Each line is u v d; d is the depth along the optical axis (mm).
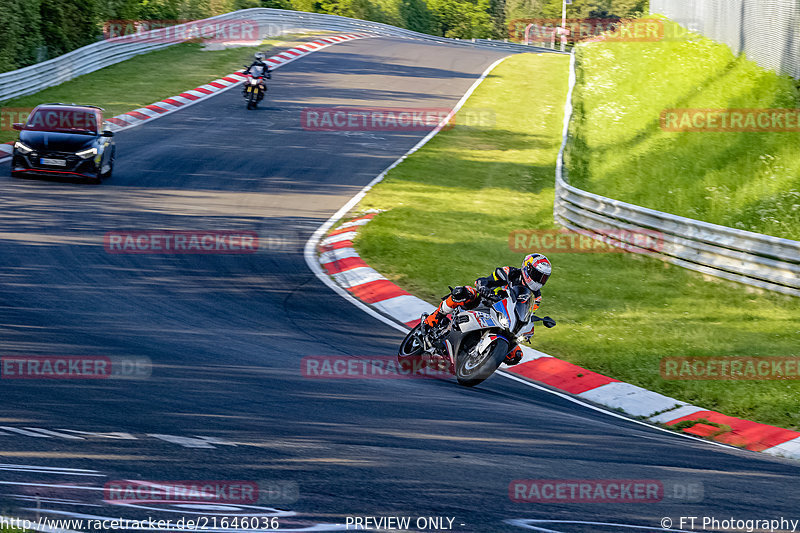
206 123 57344
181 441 11344
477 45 135250
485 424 14586
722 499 11180
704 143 42250
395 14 162625
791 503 11438
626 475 12000
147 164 44125
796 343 23172
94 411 12648
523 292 17391
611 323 25016
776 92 45875
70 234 29266
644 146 45500
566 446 13672
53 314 19938
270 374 16766
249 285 25906
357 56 93062
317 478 10164
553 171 50938
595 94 62281
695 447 15453
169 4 93625
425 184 45406
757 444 16562
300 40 100562
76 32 73000
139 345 17984
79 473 9383
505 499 10078
